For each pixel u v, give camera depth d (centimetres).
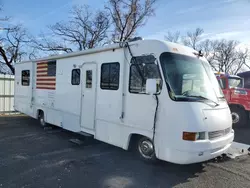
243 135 718
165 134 365
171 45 408
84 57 561
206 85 418
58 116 666
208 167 425
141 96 410
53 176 372
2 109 1090
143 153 428
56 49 2120
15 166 412
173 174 391
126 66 445
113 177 374
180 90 373
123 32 2125
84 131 563
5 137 636
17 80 904
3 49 1884
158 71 382
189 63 413
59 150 517
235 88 826
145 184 352
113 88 473
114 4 2097
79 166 419
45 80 725
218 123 375
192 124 343
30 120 936
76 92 589
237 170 414
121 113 451
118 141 460
